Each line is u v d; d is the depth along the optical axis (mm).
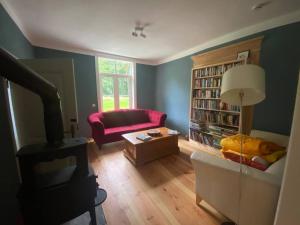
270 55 2285
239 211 1266
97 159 2785
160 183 2062
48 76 1892
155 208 1629
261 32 2348
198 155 1520
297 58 2043
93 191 1216
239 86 1062
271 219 1095
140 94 4828
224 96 1294
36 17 2100
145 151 2604
